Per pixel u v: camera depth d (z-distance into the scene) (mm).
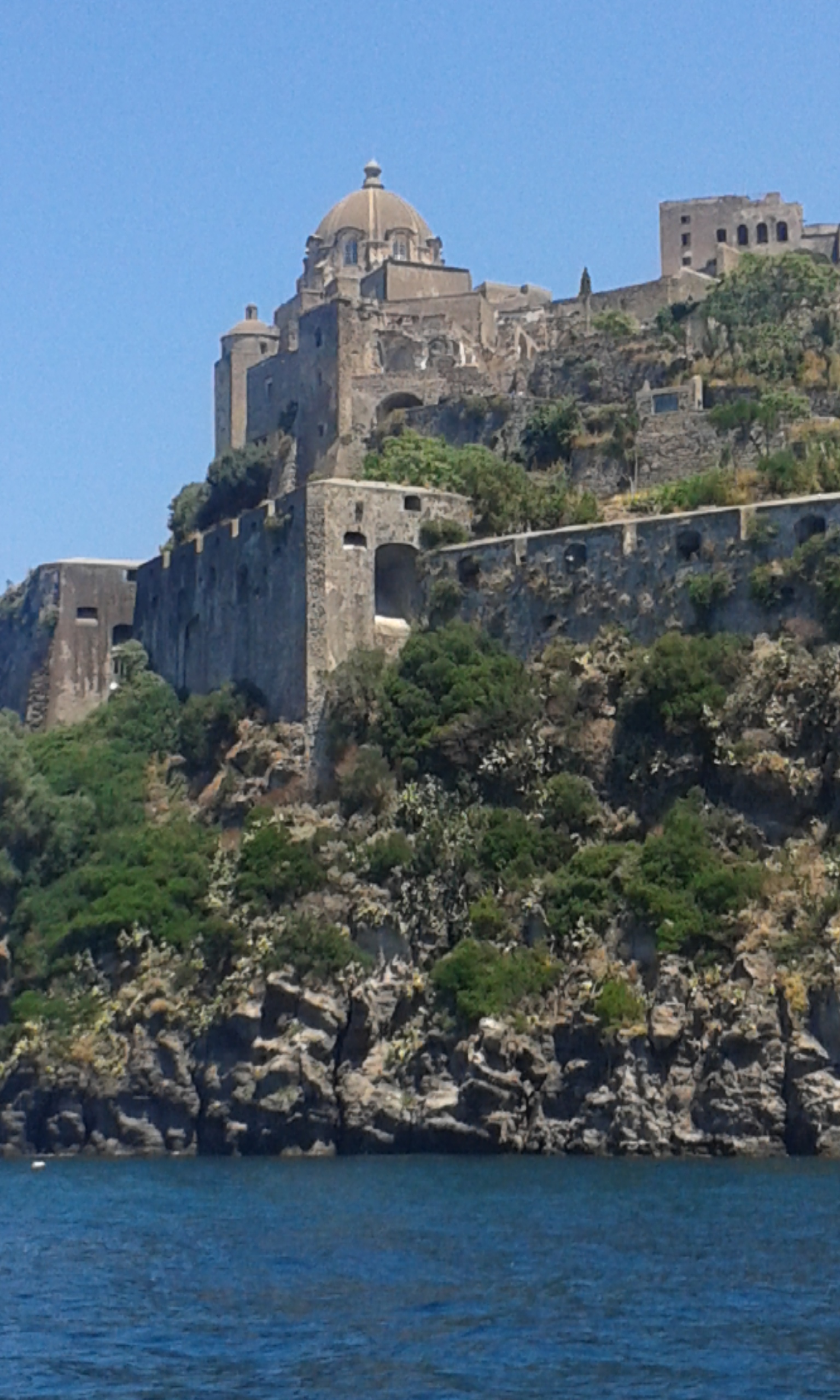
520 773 163500
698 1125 140875
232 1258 99875
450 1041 150125
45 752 196625
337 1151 152875
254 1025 157625
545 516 187875
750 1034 139750
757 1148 138375
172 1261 99625
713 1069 141000
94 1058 164375
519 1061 147250
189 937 167250
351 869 162750
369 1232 106812
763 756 153250
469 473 190875
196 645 198500
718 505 180000
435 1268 94938
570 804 159375
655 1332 81062
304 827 169250
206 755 187500
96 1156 161875
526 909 153625
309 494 180750
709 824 153375
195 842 176000
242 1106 155875
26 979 174625
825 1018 139250
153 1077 162000
